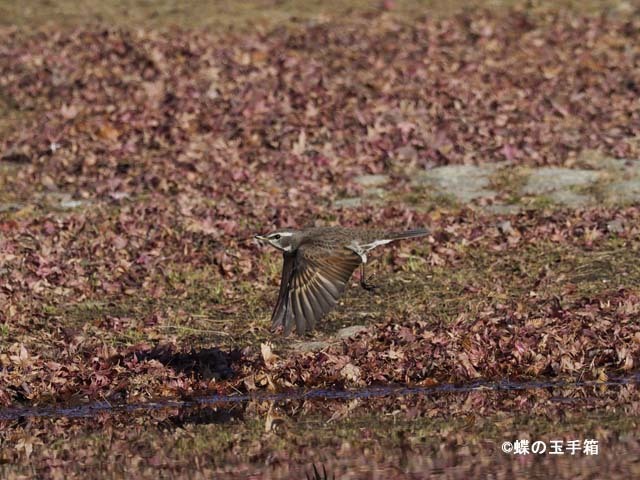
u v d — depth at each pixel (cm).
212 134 2192
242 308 1512
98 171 2059
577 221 1747
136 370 1312
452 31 2786
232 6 3019
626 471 1007
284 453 1089
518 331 1355
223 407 1244
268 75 2491
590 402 1221
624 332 1354
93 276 1612
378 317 1459
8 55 2634
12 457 1102
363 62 2569
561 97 2353
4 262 1647
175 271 1623
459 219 1794
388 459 1058
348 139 2153
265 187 1972
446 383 1288
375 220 1789
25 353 1331
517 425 1155
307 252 984
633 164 2017
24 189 2005
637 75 2486
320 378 1292
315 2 3055
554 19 2880
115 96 2397
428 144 2111
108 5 3036
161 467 1059
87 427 1195
